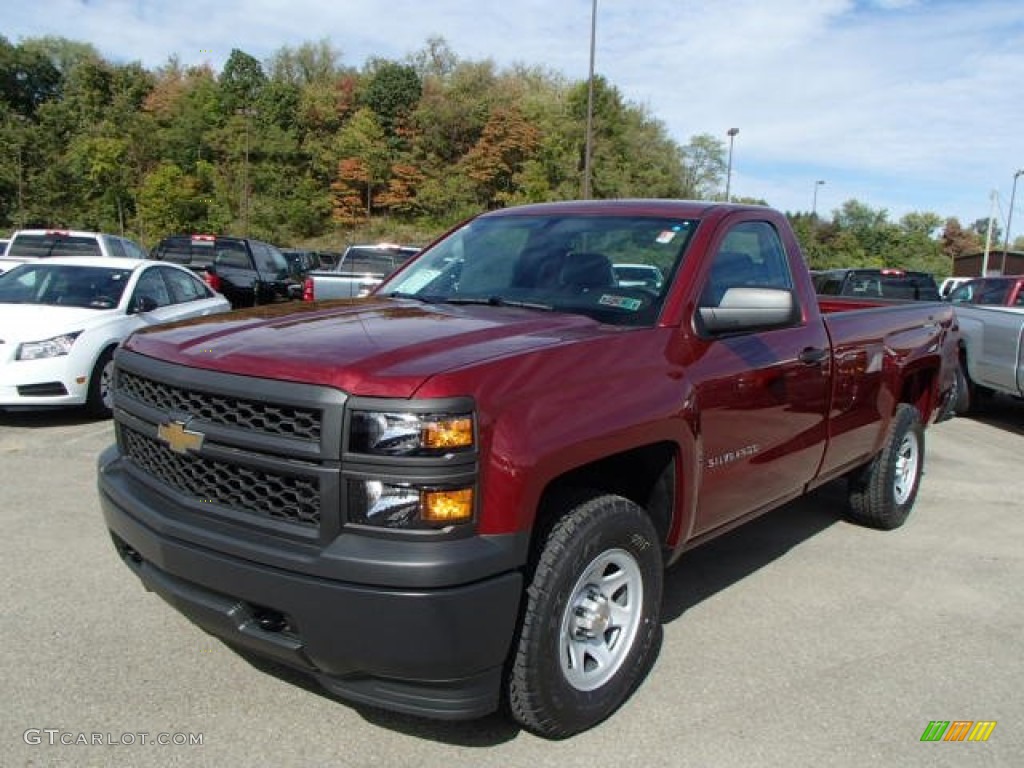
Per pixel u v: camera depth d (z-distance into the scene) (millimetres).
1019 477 7500
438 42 97750
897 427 5547
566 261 3945
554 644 2846
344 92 87938
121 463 3328
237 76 88875
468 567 2512
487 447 2586
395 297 4172
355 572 2480
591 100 28016
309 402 2568
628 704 3336
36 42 97062
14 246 14781
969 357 10445
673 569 4910
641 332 3334
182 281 10281
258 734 3008
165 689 3273
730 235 3982
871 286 15391
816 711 3340
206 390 2791
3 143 64125
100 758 2830
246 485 2746
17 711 3088
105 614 3895
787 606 4391
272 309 3740
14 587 4164
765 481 4047
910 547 5418
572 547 2848
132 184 71062
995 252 58188
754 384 3760
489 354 2805
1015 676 3703
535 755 2953
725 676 3604
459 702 2658
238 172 78250
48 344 7770
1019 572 5016
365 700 2703
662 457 3348
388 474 2498
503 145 76750
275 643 2684
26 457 6723
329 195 79688
